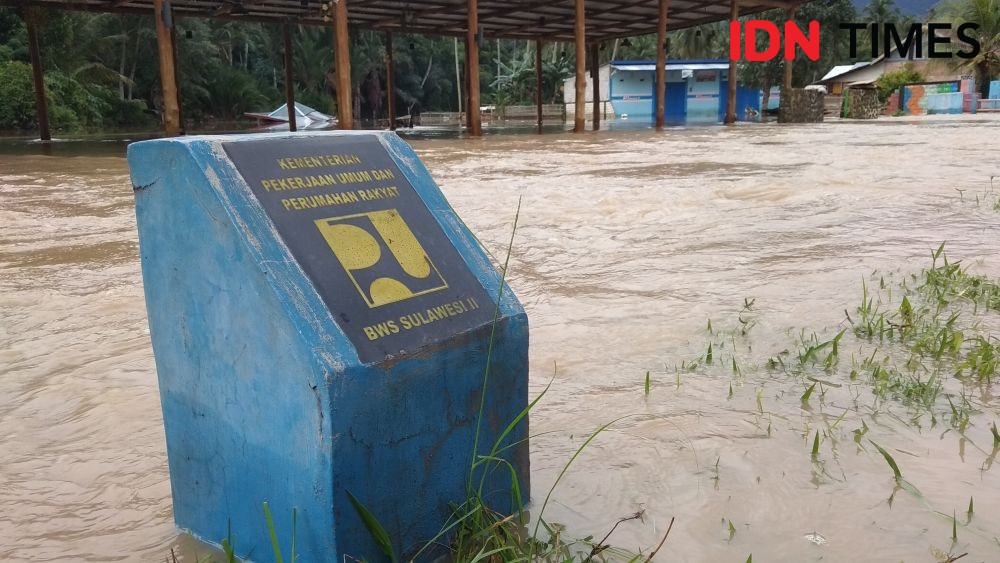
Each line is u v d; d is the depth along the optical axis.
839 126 21.94
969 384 2.40
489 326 1.65
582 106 20.70
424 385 1.50
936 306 3.27
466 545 1.53
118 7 22.31
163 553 1.60
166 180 1.53
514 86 51.62
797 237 4.91
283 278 1.41
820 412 2.20
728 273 4.02
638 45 54.41
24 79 31.27
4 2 21.09
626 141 15.91
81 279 4.29
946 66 41.31
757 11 26.45
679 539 1.55
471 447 1.63
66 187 8.99
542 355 2.83
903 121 26.28
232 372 1.49
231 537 1.58
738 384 2.45
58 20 35.16
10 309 3.69
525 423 1.76
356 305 1.47
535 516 1.68
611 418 2.21
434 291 1.62
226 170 1.50
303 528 1.41
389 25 26.72
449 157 12.13
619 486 1.80
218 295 1.48
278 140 1.63
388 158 1.82
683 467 1.88
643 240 5.02
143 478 1.95
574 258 4.54
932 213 5.61
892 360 2.63
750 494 1.74
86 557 1.58
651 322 3.21
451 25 28.08
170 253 1.56
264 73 58.47
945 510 1.65
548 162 10.80
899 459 1.90
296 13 24.73
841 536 1.55
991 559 1.46
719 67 37.97
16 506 1.81
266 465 1.47
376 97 64.00
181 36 44.16
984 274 3.79
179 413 1.63
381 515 1.44
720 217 5.78
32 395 2.56
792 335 2.95
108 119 40.22
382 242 1.61
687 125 26.55
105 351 3.03
